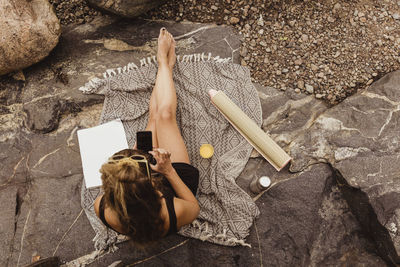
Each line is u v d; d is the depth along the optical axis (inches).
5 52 99.9
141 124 105.3
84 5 119.6
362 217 93.7
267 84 111.6
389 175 92.6
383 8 119.0
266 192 98.5
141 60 112.3
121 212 60.9
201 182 99.3
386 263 90.9
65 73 110.7
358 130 100.5
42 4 104.7
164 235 73.0
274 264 92.6
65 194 99.0
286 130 104.7
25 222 96.1
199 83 109.3
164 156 69.7
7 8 98.8
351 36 115.6
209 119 105.4
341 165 95.6
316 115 106.7
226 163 101.0
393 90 103.6
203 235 94.1
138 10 111.0
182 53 114.5
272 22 118.1
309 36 116.0
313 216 95.4
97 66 112.1
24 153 102.8
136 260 93.1
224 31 117.6
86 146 101.6
